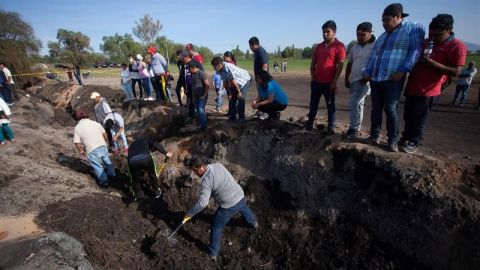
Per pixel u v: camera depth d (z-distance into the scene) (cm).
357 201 481
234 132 670
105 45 6316
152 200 643
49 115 1252
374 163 473
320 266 468
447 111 1019
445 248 392
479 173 436
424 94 443
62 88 1617
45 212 493
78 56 4656
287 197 554
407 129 487
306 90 1747
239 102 720
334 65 539
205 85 704
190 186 636
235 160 646
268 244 523
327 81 550
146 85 1112
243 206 488
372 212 462
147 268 478
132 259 480
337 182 508
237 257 515
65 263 364
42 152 791
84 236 466
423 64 429
